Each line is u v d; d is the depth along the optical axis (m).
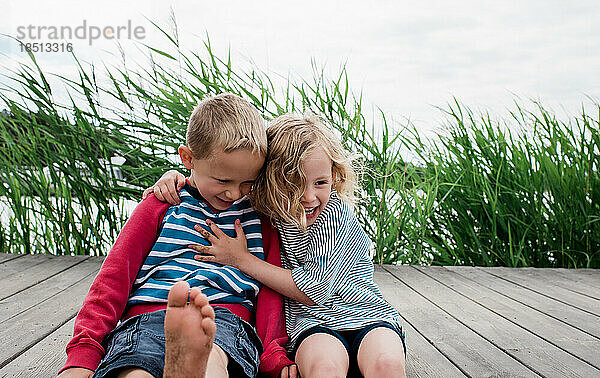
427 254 3.66
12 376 1.67
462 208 3.63
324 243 1.62
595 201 3.66
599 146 3.63
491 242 3.66
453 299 2.67
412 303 2.59
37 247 3.54
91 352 1.37
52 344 1.94
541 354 1.95
